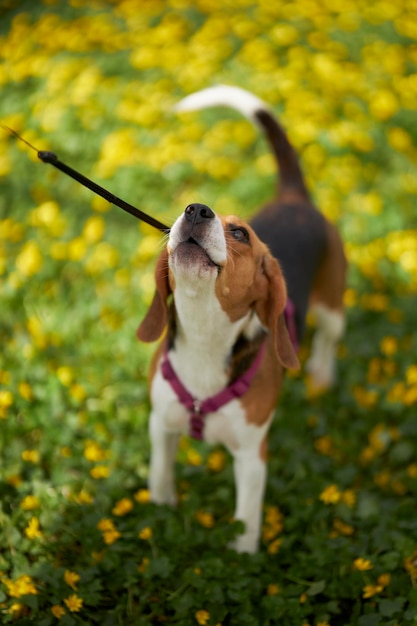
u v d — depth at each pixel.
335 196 5.57
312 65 6.61
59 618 2.94
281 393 4.34
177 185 5.49
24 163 5.46
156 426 3.42
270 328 3.07
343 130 5.93
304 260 3.86
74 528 3.33
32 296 4.57
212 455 3.89
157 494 3.58
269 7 7.23
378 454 4.02
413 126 6.34
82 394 4.00
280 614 3.04
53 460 3.71
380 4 7.63
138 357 4.38
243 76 6.30
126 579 3.14
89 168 5.55
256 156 5.84
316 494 3.67
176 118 5.93
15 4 7.22
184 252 2.64
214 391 3.12
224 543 3.30
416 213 5.73
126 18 6.90
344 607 3.21
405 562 3.26
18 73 6.09
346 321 4.86
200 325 2.92
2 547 3.28
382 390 4.33
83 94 5.87
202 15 7.04
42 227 4.96
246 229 2.89
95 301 4.64
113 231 5.11
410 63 7.02
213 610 3.02
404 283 5.15
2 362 4.09
